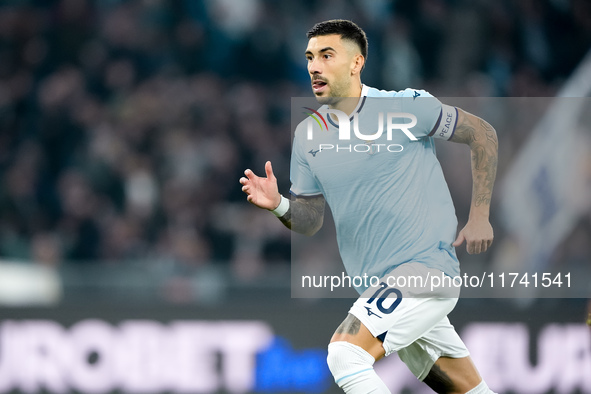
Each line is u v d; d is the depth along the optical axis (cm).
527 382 2097
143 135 3419
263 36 3678
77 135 3422
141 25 3691
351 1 3681
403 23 3641
